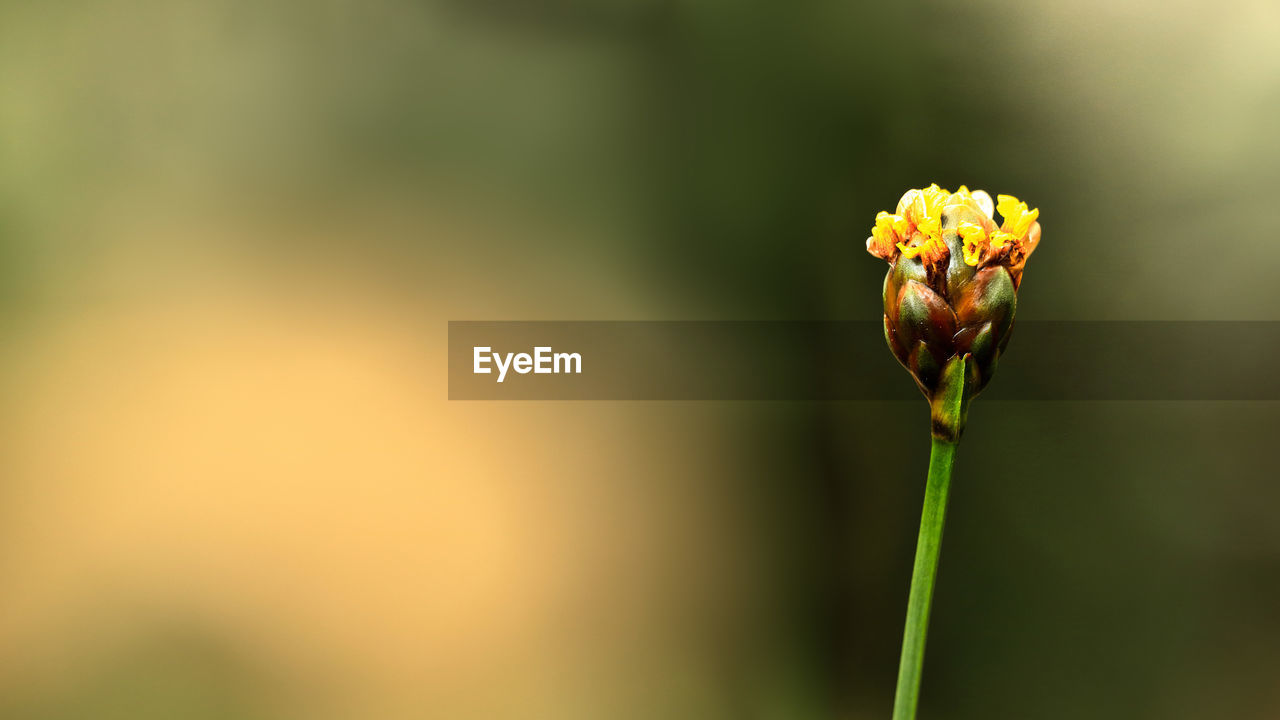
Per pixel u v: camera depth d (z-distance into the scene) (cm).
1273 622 61
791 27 69
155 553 70
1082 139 65
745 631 68
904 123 67
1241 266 62
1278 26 62
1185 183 63
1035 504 65
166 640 68
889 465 68
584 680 67
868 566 67
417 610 69
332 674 67
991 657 64
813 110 69
